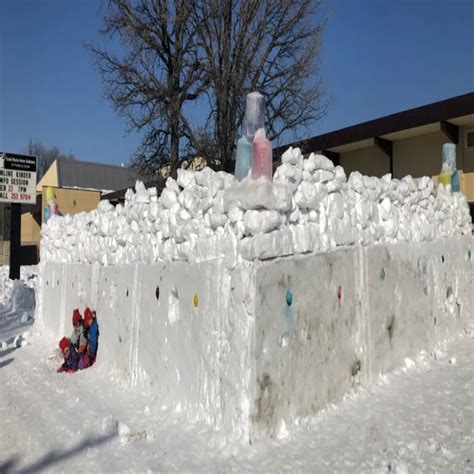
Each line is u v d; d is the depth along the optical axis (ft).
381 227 19.80
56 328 30.14
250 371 13.39
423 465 12.43
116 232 22.38
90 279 25.18
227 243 14.32
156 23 51.93
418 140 42.37
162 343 17.81
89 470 13.42
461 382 18.33
